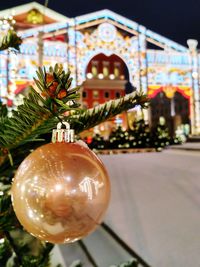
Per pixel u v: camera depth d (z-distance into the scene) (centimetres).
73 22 1875
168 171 703
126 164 877
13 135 86
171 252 249
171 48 2080
